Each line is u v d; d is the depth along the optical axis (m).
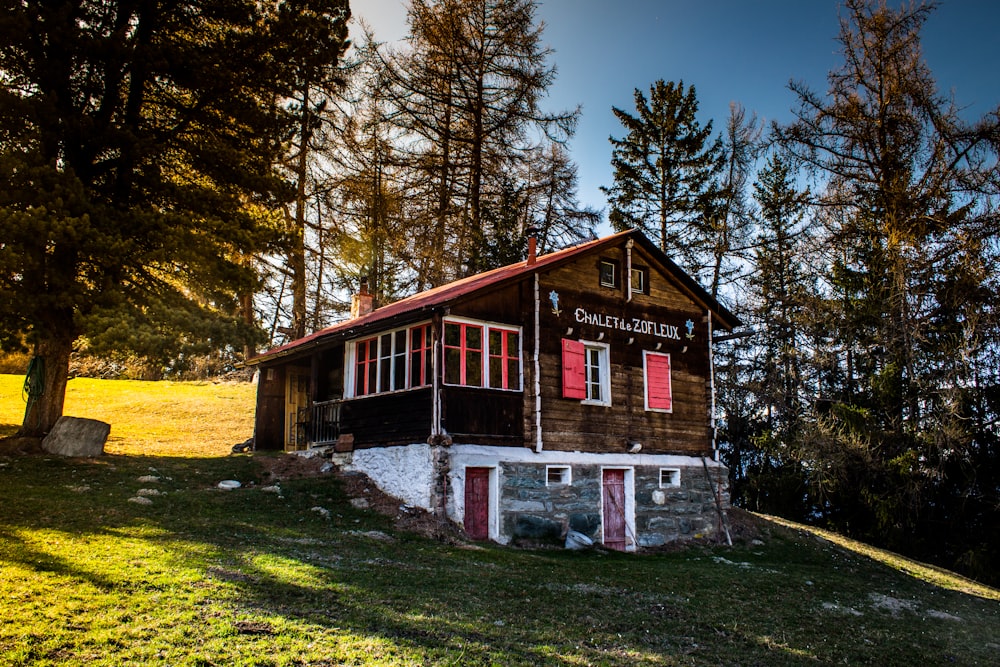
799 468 30.44
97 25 17.23
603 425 19.02
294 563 10.59
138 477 15.80
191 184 18.78
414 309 16.42
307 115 29.66
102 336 14.91
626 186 37.56
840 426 27.16
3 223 14.30
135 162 17.50
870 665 9.88
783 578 15.24
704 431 21.64
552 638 8.82
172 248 16.39
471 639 8.31
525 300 18.12
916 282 26.92
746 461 34.28
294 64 19.23
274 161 21.27
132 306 16.09
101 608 7.74
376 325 17.45
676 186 36.97
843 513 28.53
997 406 25.47
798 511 30.38
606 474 18.98
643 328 20.66
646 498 19.45
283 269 32.84
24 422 17.92
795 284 34.03
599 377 19.50
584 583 12.20
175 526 12.19
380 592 9.73
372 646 7.62
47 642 6.78
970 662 10.82
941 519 26.69
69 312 17.59
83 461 16.77
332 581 9.92
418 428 16.39
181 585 8.78
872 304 27.47
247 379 41.59
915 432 25.66
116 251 15.66
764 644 10.05
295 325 34.06
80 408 29.69
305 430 20.89
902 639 11.55
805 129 29.59
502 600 10.29
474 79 34.78
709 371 22.11
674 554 18.36
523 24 34.38
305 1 19.66
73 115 16.20
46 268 15.86
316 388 20.27
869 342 28.06
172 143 18.53
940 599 16.33
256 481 17.22
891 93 28.36
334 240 34.31
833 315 29.14
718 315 22.73
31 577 8.41
